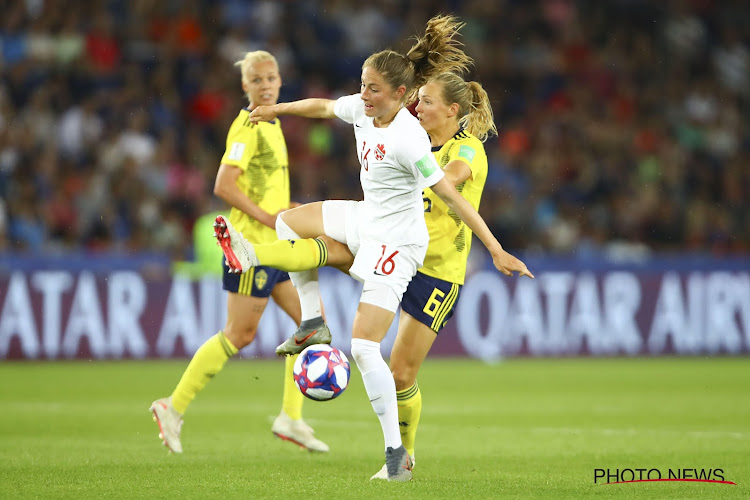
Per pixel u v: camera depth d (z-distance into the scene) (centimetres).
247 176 2578
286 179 2647
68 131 6134
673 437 2719
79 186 5938
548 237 6500
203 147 6469
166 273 5038
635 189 7019
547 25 7994
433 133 2225
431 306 2092
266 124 2577
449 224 2112
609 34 8112
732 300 5716
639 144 7406
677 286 5644
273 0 7362
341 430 2889
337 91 7281
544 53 7894
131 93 6525
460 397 3803
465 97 2198
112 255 4984
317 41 7425
